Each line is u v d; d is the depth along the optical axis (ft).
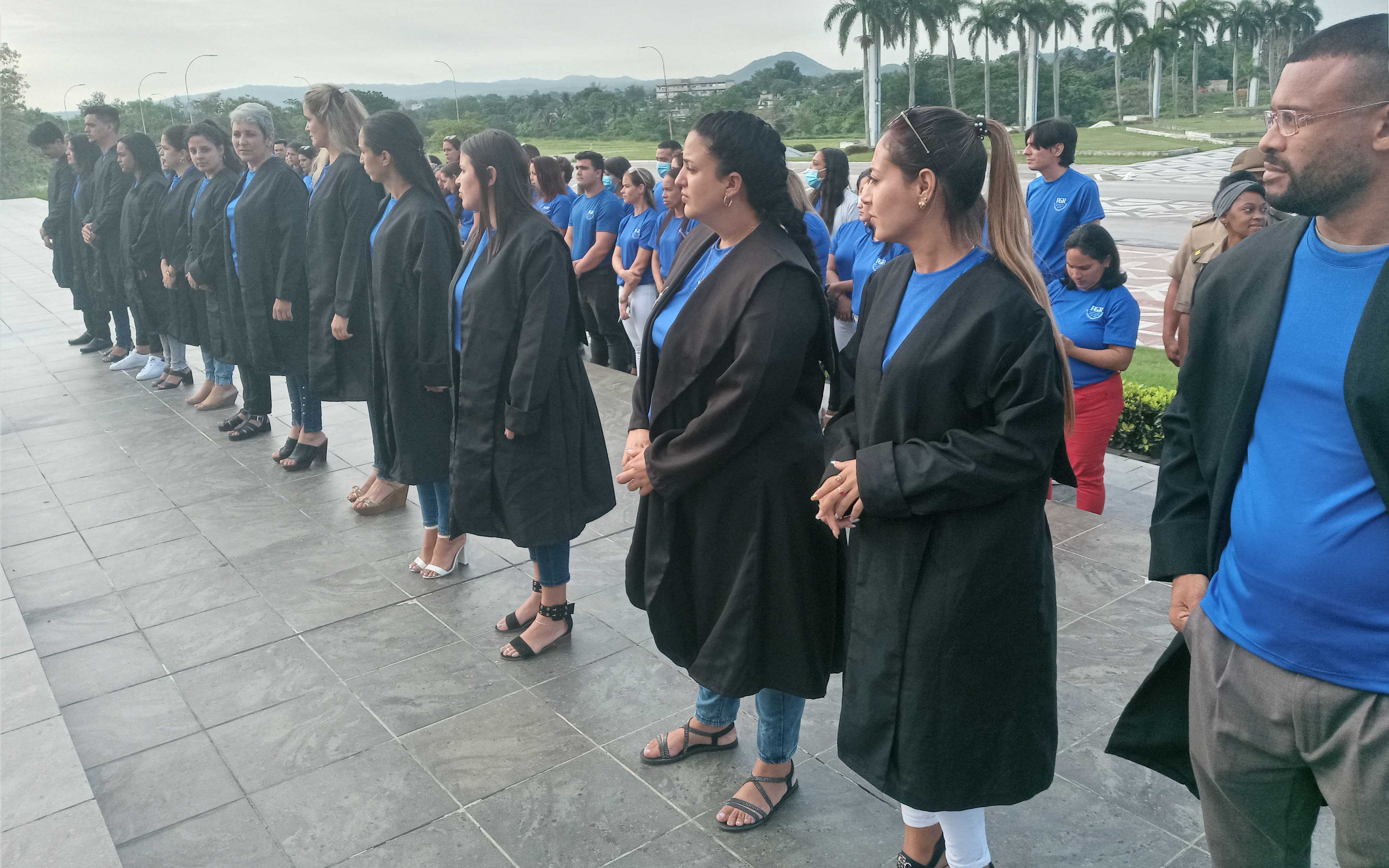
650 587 8.24
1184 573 5.43
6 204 82.17
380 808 8.54
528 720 9.86
